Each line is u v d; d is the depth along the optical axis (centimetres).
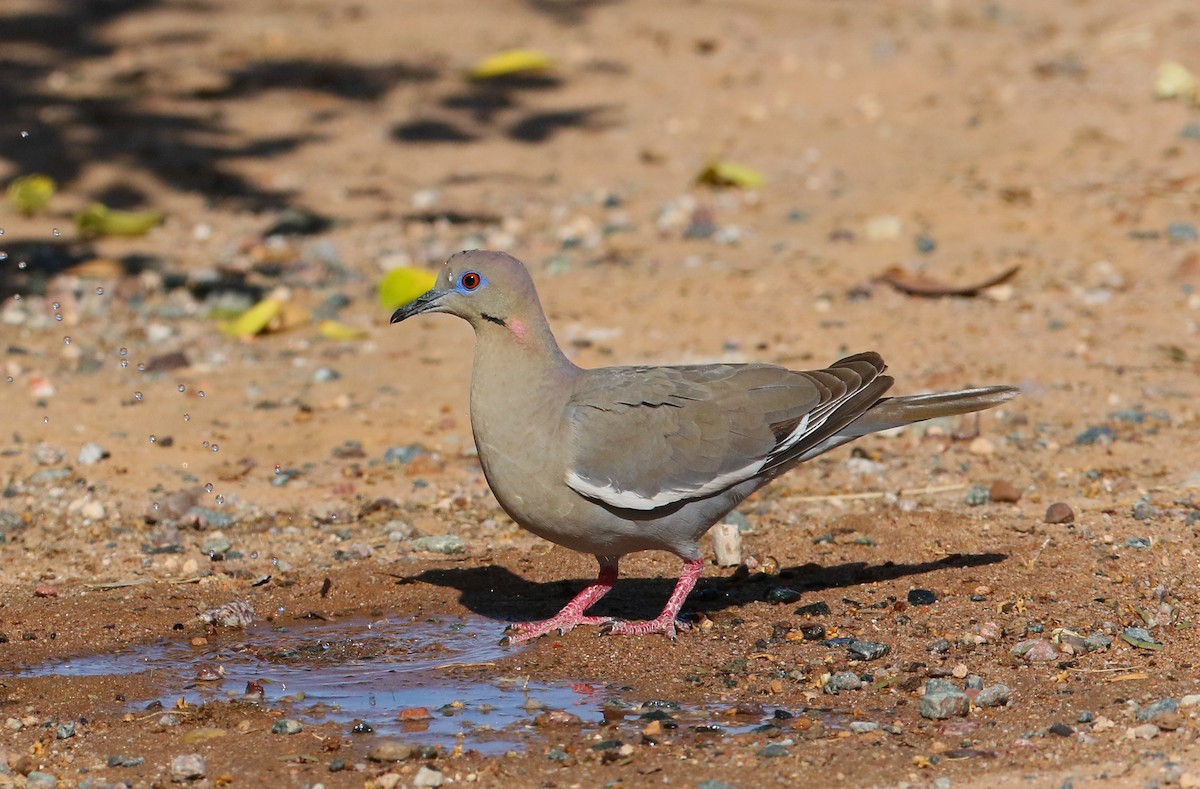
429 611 1036
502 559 1130
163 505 1198
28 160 2192
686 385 954
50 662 951
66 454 1305
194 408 1430
